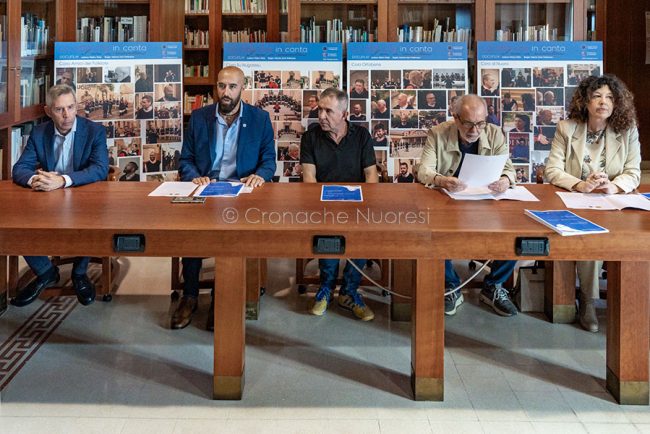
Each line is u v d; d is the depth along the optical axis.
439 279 2.20
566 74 4.63
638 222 2.24
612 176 3.03
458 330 2.97
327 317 3.16
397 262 3.06
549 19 4.97
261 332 2.95
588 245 2.10
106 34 5.11
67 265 4.05
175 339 2.86
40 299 3.38
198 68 5.39
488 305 3.30
